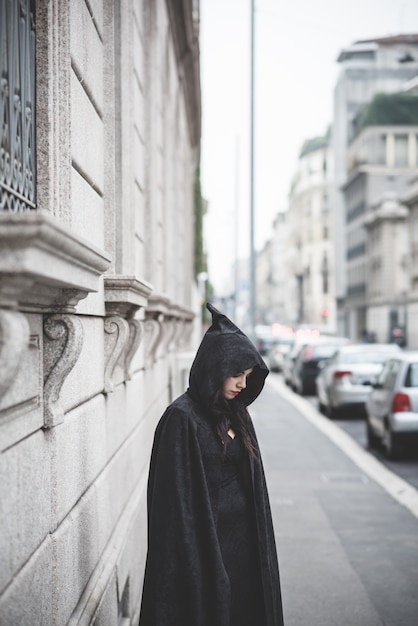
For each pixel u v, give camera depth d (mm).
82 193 3547
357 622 5152
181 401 3123
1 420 2102
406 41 87625
